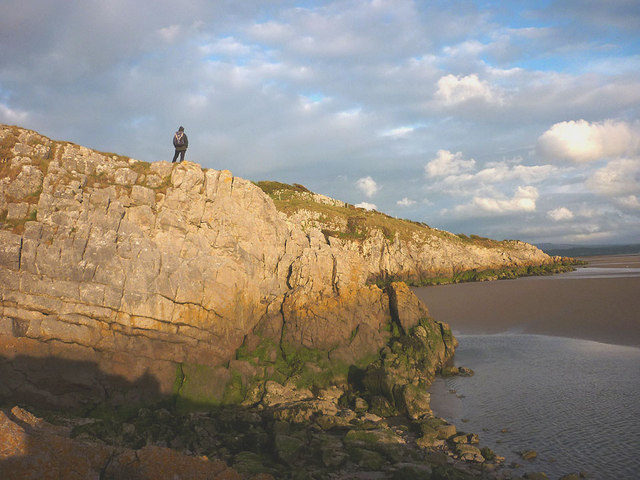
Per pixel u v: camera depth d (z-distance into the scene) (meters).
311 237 31.48
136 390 20.27
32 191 20.48
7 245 18.91
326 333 27.34
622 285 64.62
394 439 18.73
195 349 22.33
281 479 14.63
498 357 32.03
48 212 20.11
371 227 104.88
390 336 30.30
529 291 66.75
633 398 22.50
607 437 18.42
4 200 19.94
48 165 21.22
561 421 20.28
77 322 19.75
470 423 20.86
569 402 22.45
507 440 18.84
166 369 21.25
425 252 106.12
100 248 20.58
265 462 16.14
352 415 21.80
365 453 17.23
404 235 108.25
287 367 25.50
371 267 98.06
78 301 19.88
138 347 20.86
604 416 20.50
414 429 20.55
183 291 22.08
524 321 45.00
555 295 59.78
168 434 17.86
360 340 28.11
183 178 23.86
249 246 25.89
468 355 32.94
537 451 17.69
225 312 23.64
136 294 20.89
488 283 89.38
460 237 131.38
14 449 7.52
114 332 20.50
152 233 22.36
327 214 110.12
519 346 34.94
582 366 28.48
